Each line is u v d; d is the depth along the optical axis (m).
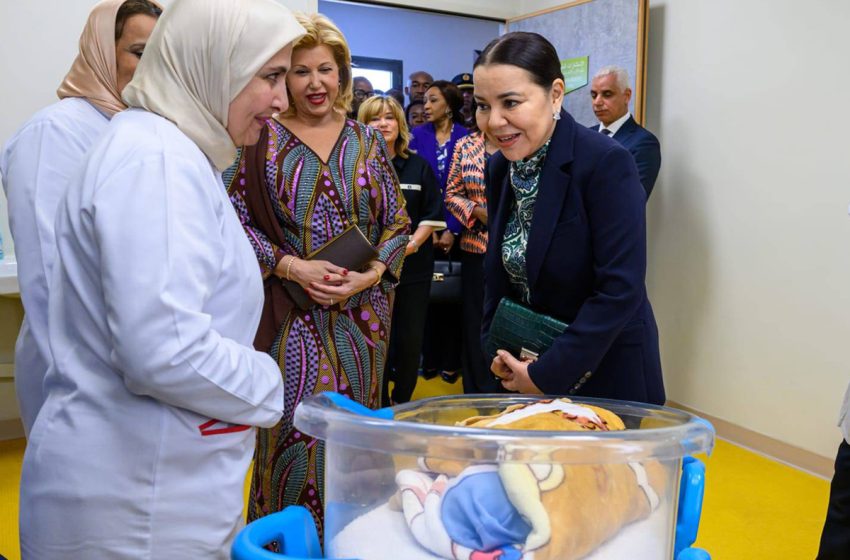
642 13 3.46
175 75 1.06
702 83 3.29
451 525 0.64
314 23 1.82
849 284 2.68
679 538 0.81
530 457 0.62
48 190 1.29
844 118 2.65
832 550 1.82
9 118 3.24
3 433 3.33
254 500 1.85
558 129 1.47
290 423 1.80
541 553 0.62
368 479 0.70
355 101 4.35
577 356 1.43
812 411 2.87
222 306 1.06
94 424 1.01
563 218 1.47
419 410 0.90
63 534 1.02
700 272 3.36
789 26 2.84
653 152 3.28
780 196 2.94
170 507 1.03
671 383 3.58
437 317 4.21
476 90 1.43
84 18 3.32
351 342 1.87
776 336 3.00
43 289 1.23
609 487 0.67
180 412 1.02
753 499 2.68
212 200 1.04
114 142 0.99
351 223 1.88
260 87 1.09
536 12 4.19
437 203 3.38
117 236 0.93
